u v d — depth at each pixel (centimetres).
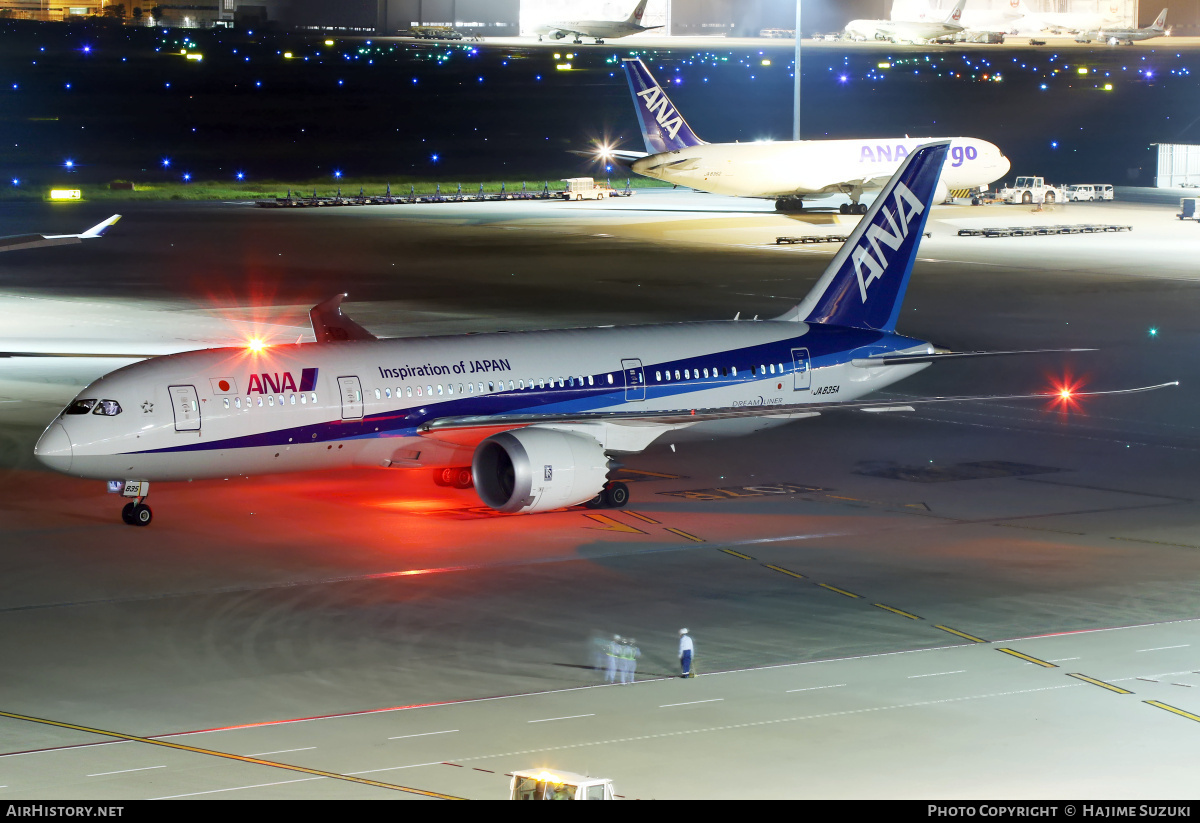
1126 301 16062
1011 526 7619
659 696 5047
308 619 5947
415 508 7906
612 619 5984
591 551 7075
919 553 7069
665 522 7688
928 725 4744
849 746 4541
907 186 9081
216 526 7462
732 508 8000
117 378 7131
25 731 4662
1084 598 6316
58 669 5309
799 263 19525
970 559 6962
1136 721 4797
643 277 18088
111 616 5962
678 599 6281
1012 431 10256
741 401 8550
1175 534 7450
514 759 4416
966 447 9719
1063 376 12162
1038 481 8719
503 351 7988
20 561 6775
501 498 7438
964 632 5834
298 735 4638
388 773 4281
